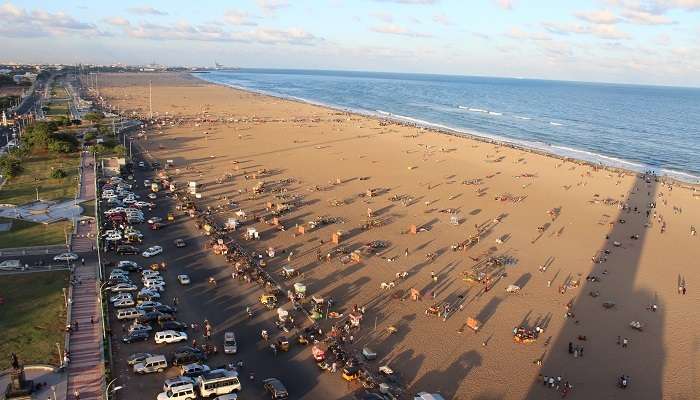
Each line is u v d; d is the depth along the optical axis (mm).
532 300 75000
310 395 51031
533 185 140750
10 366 50750
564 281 82000
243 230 98188
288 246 91188
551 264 88562
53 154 144875
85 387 48750
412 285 78000
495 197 127875
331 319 66750
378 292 75188
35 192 110938
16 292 65875
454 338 63812
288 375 54281
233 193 123250
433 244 95312
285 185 132500
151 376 52062
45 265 74625
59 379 49562
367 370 55906
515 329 66312
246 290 73062
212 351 56844
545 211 118312
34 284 68375
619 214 118438
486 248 94375
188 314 65375
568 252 94438
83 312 62125
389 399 50531
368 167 155625
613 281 83000
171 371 53281
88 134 164000
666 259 93500
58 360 52344
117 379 50844
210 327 62469
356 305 70688
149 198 114750
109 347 54688
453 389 53781
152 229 94875
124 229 92062
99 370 51562
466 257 89750
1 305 62281
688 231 109250
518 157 175375
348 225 104062
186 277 73812
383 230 101938
